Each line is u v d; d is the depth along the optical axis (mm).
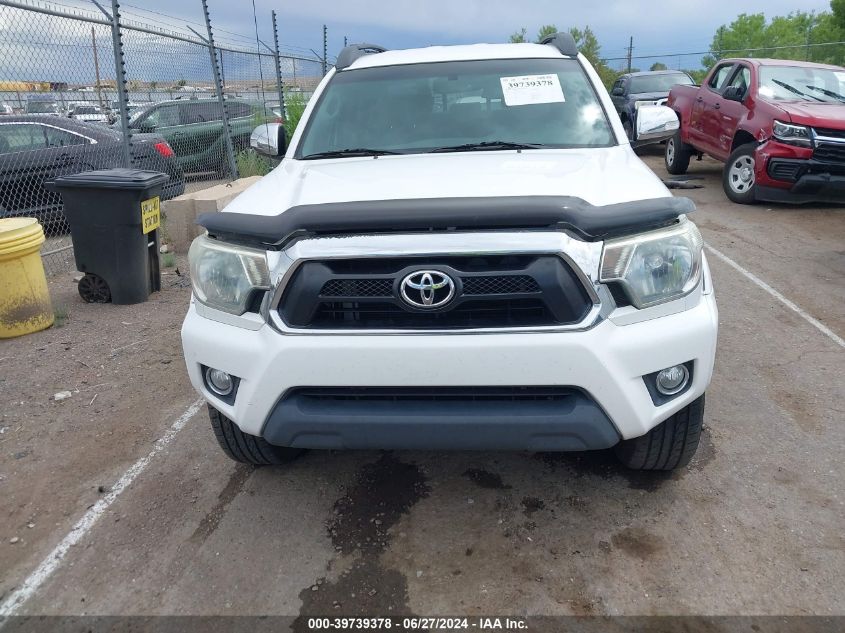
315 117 3920
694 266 2549
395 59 4215
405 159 3385
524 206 2350
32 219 5391
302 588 2580
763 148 9016
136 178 5957
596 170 2996
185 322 2785
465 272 2344
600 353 2348
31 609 2525
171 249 8156
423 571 2648
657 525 2857
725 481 3143
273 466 3398
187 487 3264
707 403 3885
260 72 13406
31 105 8578
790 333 4895
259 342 2504
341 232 2418
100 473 3410
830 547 2689
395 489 3186
